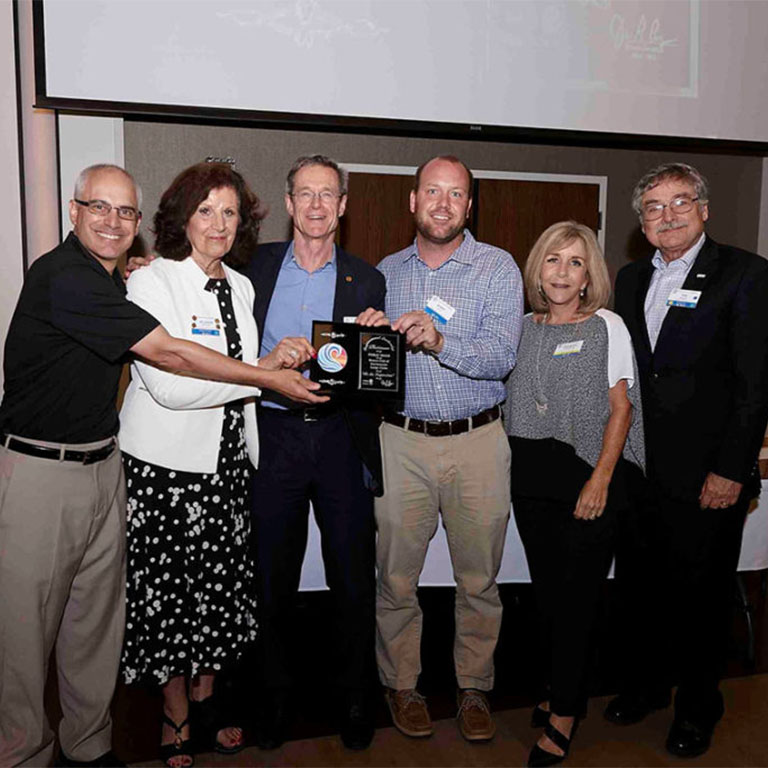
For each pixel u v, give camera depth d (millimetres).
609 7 3648
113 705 2443
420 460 2215
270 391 2119
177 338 1830
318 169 2072
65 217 3479
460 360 2078
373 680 2459
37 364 1759
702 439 2100
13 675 1814
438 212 2125
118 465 1904
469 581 2295
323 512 2178
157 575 1953
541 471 2115
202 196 1881
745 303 2021
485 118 3557
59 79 3051
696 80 3826
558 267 2096
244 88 3254
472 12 3463
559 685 2133
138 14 3096
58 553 1793
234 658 2066
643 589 2334
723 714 2395
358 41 3350
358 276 2180
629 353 2088
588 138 3719
